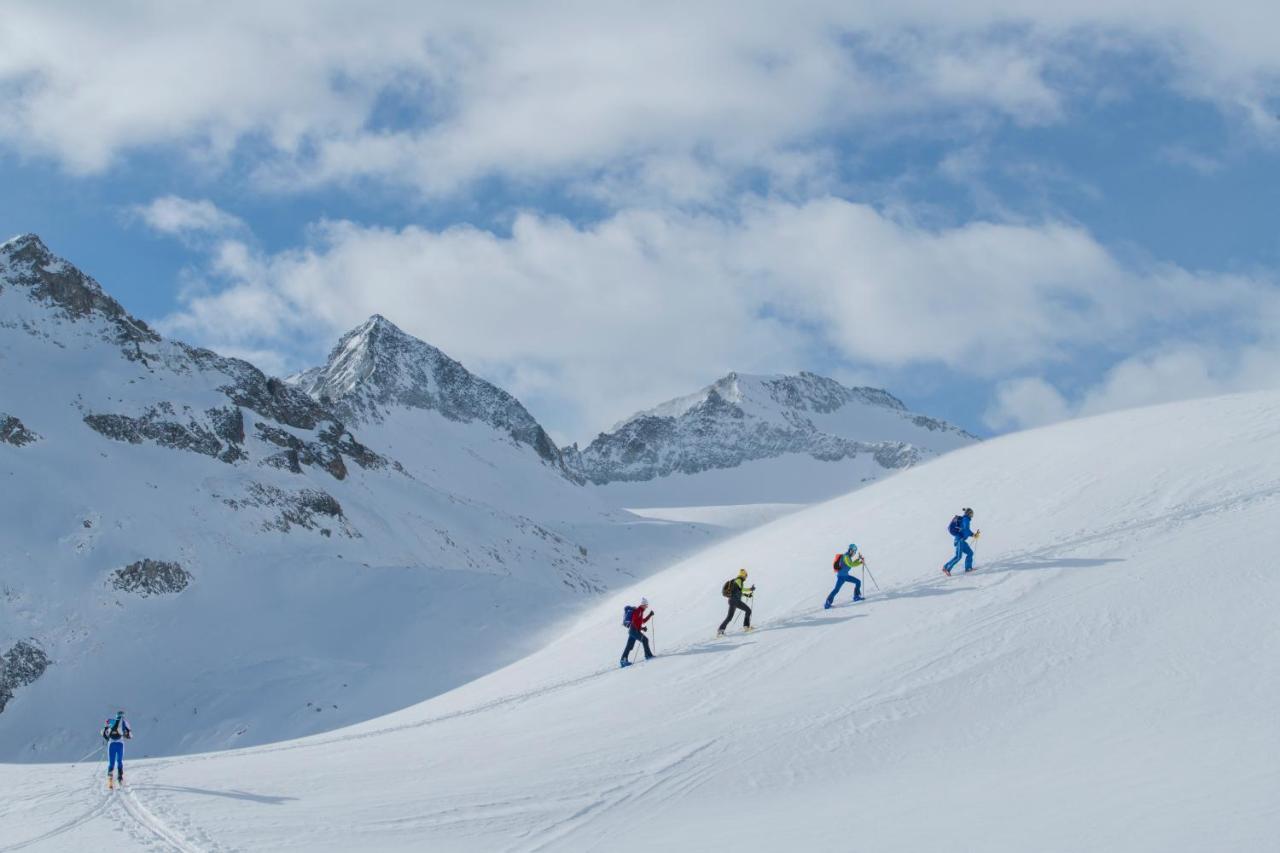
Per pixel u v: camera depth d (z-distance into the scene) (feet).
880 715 71.15
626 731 78.74
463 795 64.69
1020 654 76.43
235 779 76.48
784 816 55.06
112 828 60.13
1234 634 71.00
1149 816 46.78
